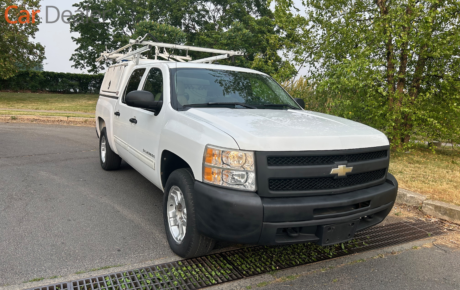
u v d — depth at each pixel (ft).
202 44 76.84
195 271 9.70
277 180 8.54
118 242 11.29
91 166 21.48
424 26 23.56
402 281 9.70
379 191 10.00
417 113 25.25
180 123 10.62
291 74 30.04
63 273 9.24
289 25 29.14
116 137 17.29
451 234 13.33
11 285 8.57
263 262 10.43
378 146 10.18
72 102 79.20
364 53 24.21
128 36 95.61
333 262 10.67
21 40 74.69
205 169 8.85
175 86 12.27
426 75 27.84
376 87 24.89
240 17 83.76
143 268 9.73
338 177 9.04
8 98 78.89
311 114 12.32
